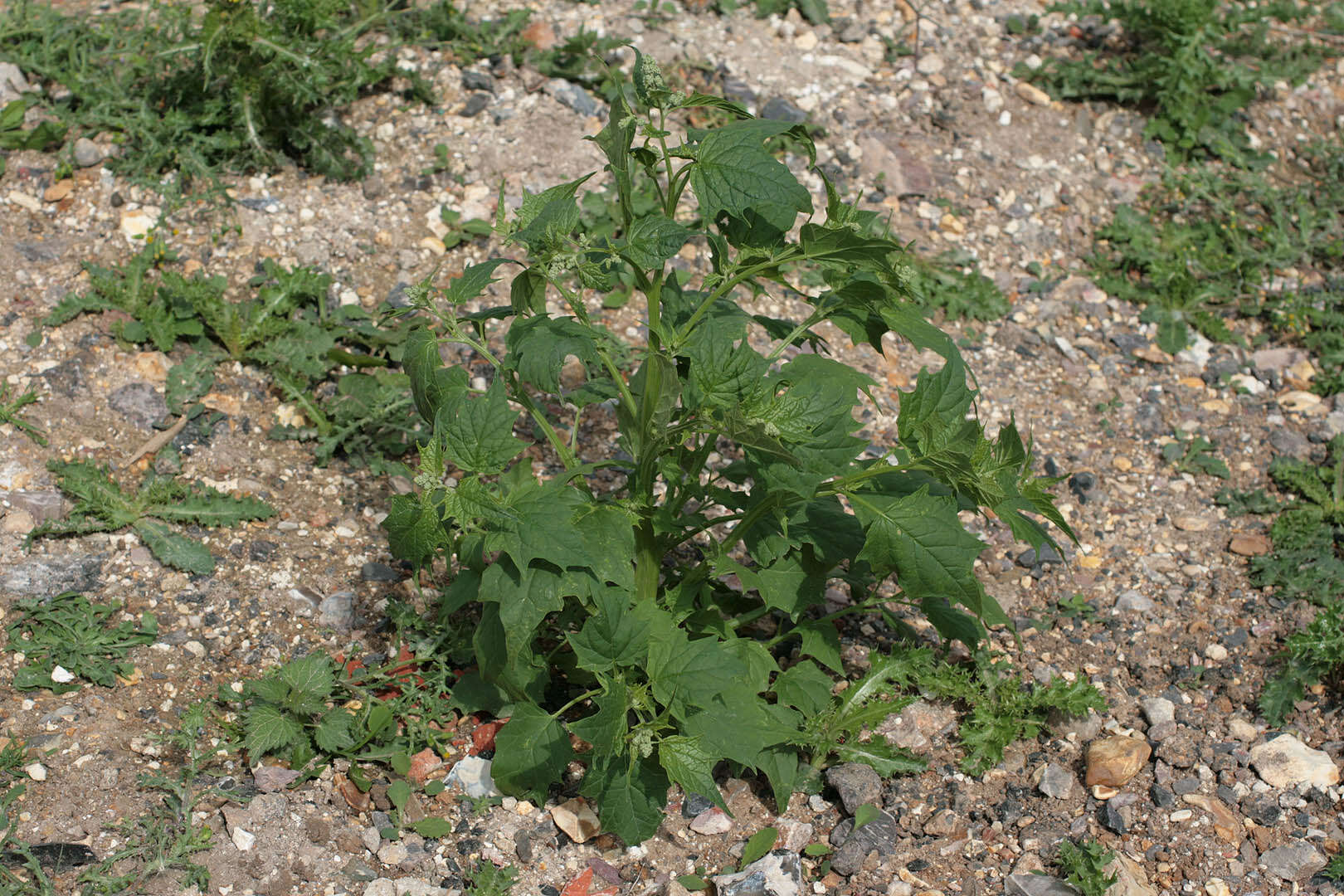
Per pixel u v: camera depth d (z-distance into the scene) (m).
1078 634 2.37
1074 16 3.04
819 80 2.88
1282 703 2.28
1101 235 2.79
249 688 2.16
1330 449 2.56
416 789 2.18
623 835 2.11
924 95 2.89
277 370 2.48
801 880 2.14
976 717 2.25
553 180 2.72
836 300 2.12
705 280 2.06
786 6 2.97
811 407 2.02
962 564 2.03
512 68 2.82
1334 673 2.31
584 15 2.90
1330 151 2.92
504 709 2.22
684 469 2.18
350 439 2.46
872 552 2.05
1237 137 2.92
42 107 2.70
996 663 2.31
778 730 2.13
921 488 2.06
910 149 2.83
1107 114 2.93
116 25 2.80
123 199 2.61
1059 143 2.88
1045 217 2.80
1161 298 2.74
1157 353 2.68
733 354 2.02
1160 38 2.96
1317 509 2.47
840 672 2.19
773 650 2.31
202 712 2.19
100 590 2.29
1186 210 2.83
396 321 2.55
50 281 2.53
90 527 2.32
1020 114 2.90
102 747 2.16
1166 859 2.17
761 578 2.14
